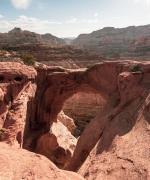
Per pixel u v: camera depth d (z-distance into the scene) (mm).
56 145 33844
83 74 32531
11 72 25844
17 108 24172
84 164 18906
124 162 16578
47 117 34531
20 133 22953
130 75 23484
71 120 49250
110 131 20469
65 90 33969
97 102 59375
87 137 22812
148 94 21391
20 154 9664
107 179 15961
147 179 14742
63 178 8820
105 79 30172
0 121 22016
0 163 8656
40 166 9031
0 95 22516
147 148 16922
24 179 8211
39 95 32656
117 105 24453
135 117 20312
